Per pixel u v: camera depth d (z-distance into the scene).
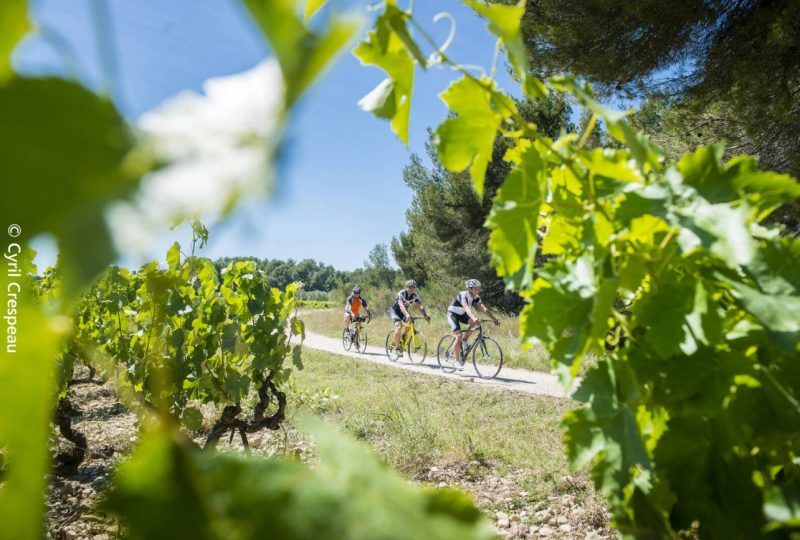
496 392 8.23
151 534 0.23
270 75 0.15
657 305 0.70
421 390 8.63
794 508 0.63
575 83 0.72
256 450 4.95
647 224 0.73
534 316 0.74
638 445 0.70
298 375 10.69
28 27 0.14
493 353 10.75
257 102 0.14
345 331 15.43
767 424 0.66
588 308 0.71
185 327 4.32
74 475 4.27
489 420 6.49
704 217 0.67
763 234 0.72
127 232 0.12
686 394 0.69
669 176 0.71
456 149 0.71
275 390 4.55
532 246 0.74
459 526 0.26
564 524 3.65
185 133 0.13
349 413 6.70
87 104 0.14
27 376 0.20
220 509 0.24
